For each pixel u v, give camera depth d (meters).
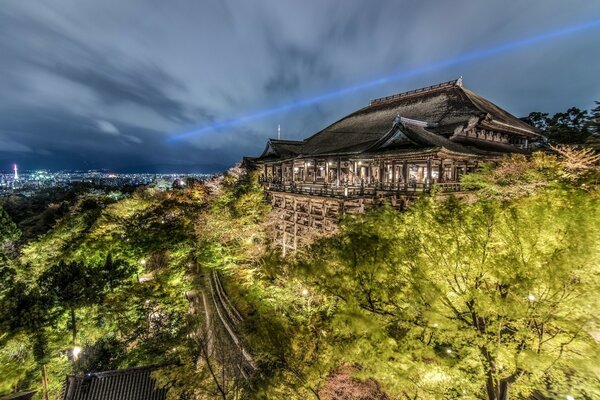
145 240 29.52
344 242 9.48
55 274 19.80
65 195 85.44
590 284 6.48
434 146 19.75
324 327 10.92
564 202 7.29
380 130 33.00
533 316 7.06
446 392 8.41
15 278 27.98
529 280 6.75
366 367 9.04
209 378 13.59
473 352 8.07
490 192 16.58
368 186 23.64
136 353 20.75
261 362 12.77
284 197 29.95
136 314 22.02
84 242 30.22
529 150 35.81
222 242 29.72
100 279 21.31
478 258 7.90
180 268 28.45
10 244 44.25
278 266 11.69
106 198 60.75
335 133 40.88
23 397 16.08
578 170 17.66
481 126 29.52
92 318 19.97
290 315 14.02
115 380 17.25
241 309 21.42
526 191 14.93
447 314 8.25
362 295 8.83
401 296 8.41
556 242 7.09
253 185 37.81
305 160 35.97
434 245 8.48
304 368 10.16
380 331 7.84
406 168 22.62
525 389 8.44
